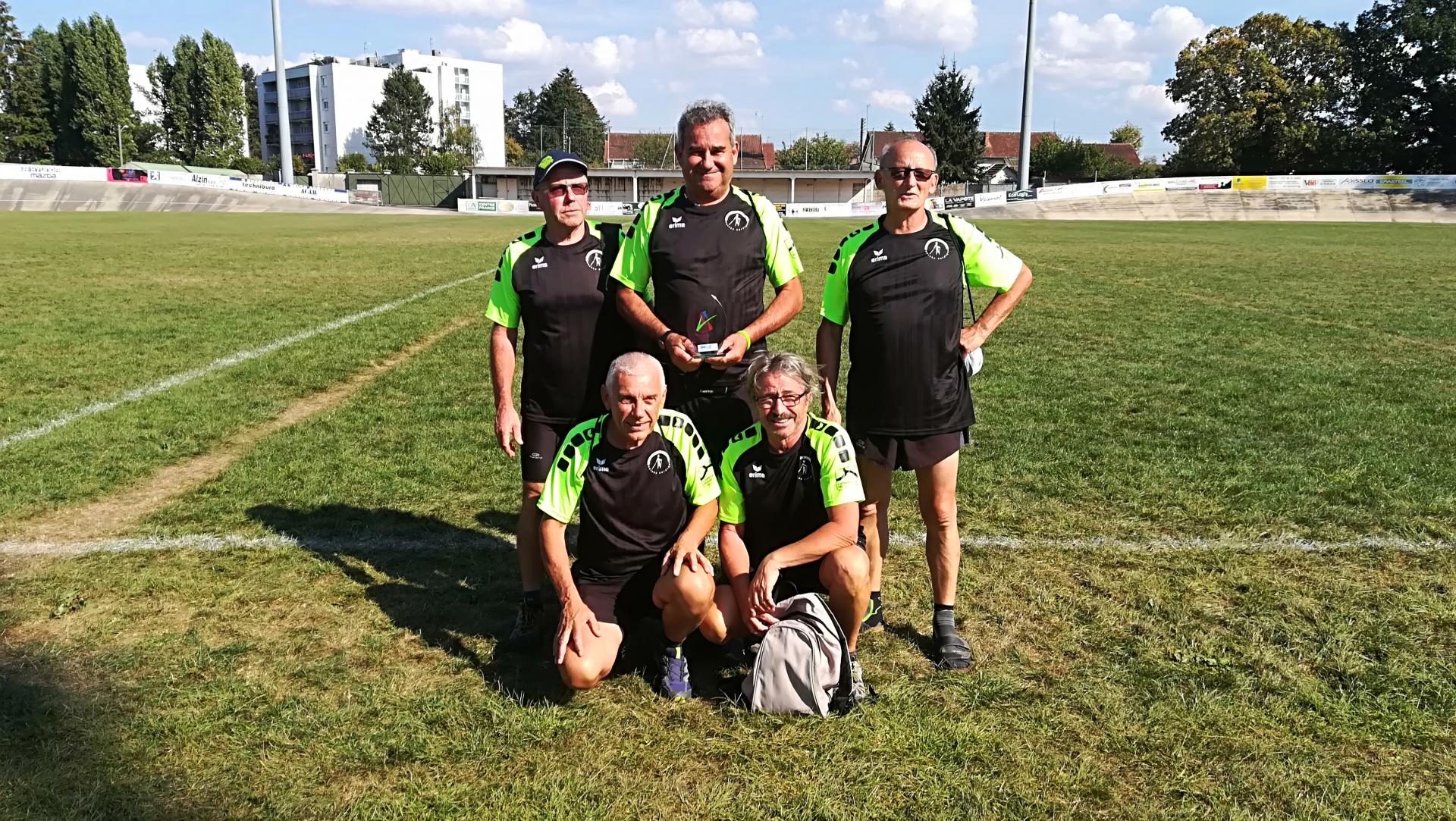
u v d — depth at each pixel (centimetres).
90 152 7619
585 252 358
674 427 332
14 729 285
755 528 349
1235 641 352
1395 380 812
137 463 562
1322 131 5850
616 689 322
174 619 364
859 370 351
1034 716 302
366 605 381
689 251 351
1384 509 490
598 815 253
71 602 376
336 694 312
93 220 3541
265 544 444
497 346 368
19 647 338
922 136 6303
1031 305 1323
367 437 627
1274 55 5988
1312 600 387
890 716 302
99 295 1288
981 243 351
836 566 320
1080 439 626
